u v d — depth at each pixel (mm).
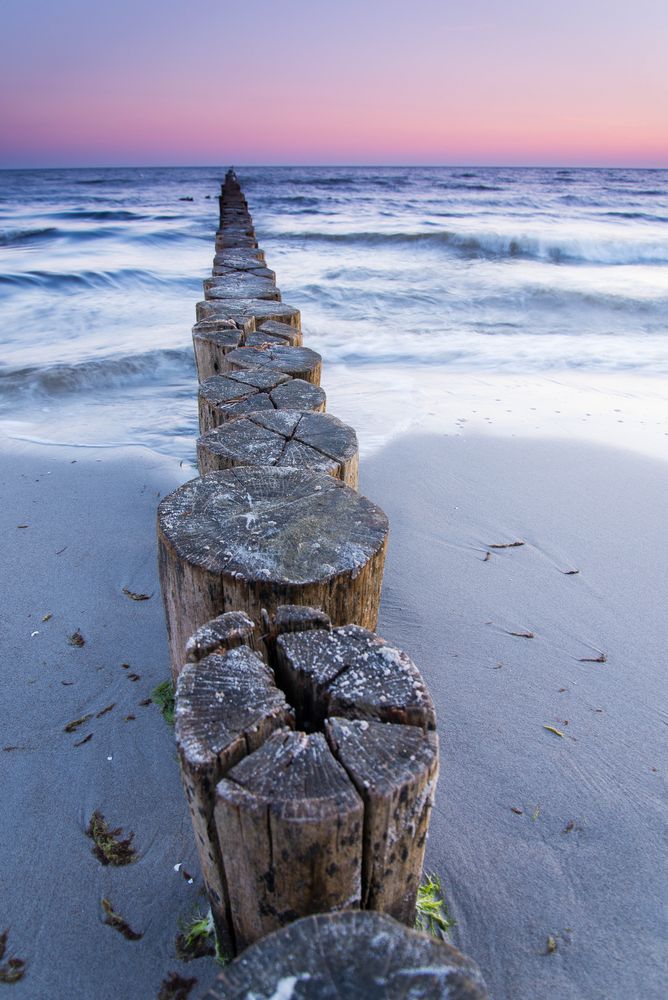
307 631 1352
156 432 5582
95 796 2199
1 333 9258
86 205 31891
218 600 1641
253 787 1049
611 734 2521
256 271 6324
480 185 46375
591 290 11414
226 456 2205
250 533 1740
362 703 1187
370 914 911
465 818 2154
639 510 4199
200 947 1747
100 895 1886
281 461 2174
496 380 7227
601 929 1837
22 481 4434
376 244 18109
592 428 5586
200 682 1226
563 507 4223
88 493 4273
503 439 5297
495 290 11859
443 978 841
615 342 9062
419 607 3232
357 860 1108
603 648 2988
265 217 25938
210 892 1440
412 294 11758
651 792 2271
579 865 2012
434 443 5207
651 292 11172
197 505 1869
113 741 2412
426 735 1144
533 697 2695
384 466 4801
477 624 3123
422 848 1234
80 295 11516
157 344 8367
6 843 2035
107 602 3188
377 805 1050
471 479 4594
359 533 1755
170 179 63156
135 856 1998
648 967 1745
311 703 1276
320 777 1067
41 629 2992
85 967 1720
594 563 3629
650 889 1946
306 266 14609
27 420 5930
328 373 7625
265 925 1235
